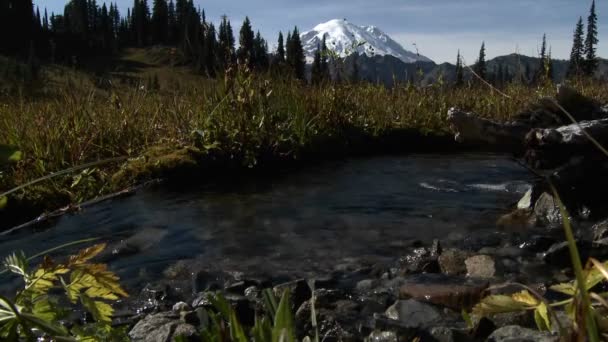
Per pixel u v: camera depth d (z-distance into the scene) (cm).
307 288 300
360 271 339
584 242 368
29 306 137
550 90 962
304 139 770
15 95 770
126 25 11238
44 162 549
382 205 522
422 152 891
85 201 519
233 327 111
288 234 425
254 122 717
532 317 240
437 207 512
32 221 451
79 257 147
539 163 500
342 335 245
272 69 838
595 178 469
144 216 475
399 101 1030
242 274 334
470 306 278
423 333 241
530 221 459
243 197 549
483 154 868
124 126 688
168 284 320
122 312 281
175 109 767
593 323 86
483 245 396
